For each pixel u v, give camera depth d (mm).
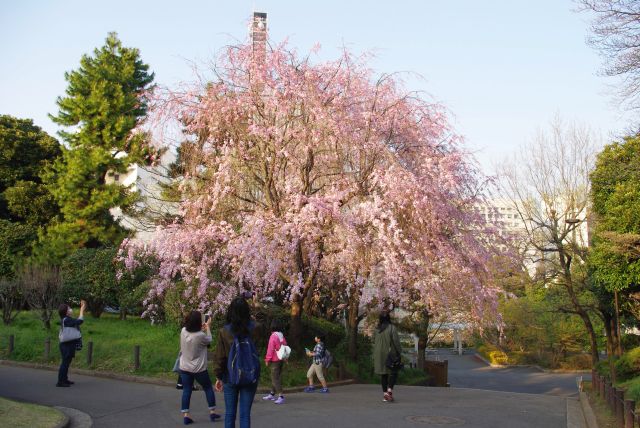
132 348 16047
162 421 9000
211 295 16250
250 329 6688
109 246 28141
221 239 15031
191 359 8859
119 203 28562
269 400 12094
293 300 16234
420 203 14391
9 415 8203
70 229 28938
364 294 16500
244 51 15664
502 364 47844
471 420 9961
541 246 25719
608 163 18797
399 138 16078
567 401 14328
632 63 12500
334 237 15344
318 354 14453
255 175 15812
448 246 15633
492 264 17516
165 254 15148
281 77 15000
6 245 28594
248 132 15180
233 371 6395
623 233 16578
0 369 15117
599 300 23297
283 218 14438
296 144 15242
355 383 17844
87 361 15109
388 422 9406
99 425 8625
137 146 18250
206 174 16188
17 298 23141
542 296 31891
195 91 15836
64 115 30031
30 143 37250
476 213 16922
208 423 8875
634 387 12820
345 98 15344
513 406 12328
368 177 14930
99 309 25234
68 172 29750
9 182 36438
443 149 16312
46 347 15906
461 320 28000
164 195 19969
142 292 21031
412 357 46812
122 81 30344
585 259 23688
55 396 11289
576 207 26484
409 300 18438
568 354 45219
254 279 14414
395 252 14148
